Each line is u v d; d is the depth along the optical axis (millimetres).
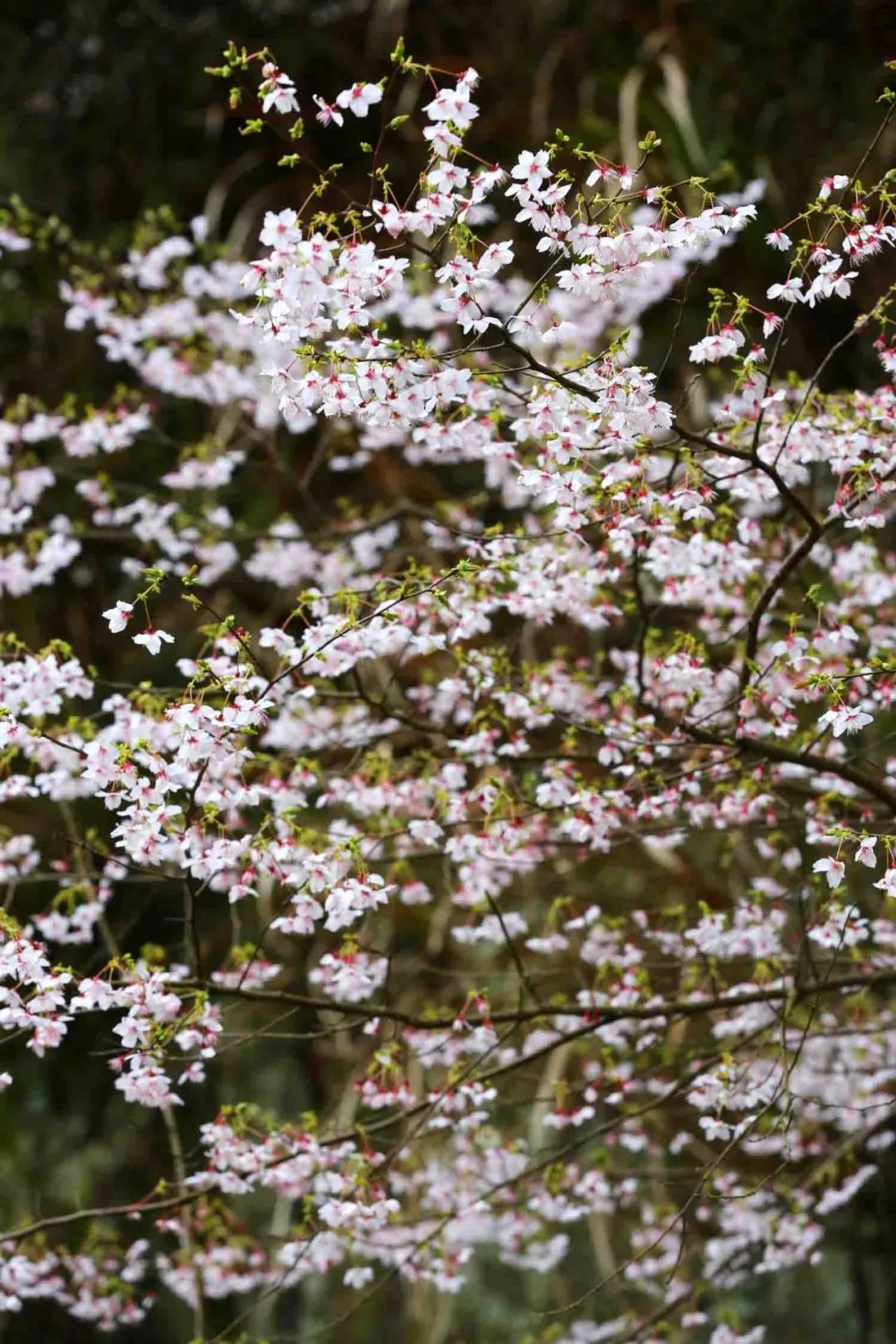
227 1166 3473
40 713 3389
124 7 8234
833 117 7230
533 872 5504
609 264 2600
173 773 2656
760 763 3633
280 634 3168
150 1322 7293
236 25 8109
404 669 5773
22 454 7023
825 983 3629
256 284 2377
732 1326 4422
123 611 2617
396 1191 4273
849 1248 5867
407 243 2520
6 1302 4121
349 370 2531
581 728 3506
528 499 4723
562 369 2721
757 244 6559
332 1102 6508
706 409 5891
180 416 7051
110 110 8125
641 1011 3584
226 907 7230
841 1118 4867
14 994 2766
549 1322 6270
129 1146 7215
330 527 4941
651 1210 4605
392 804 3641
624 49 7562
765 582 4129
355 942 3330
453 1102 3609
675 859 5648
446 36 7848
